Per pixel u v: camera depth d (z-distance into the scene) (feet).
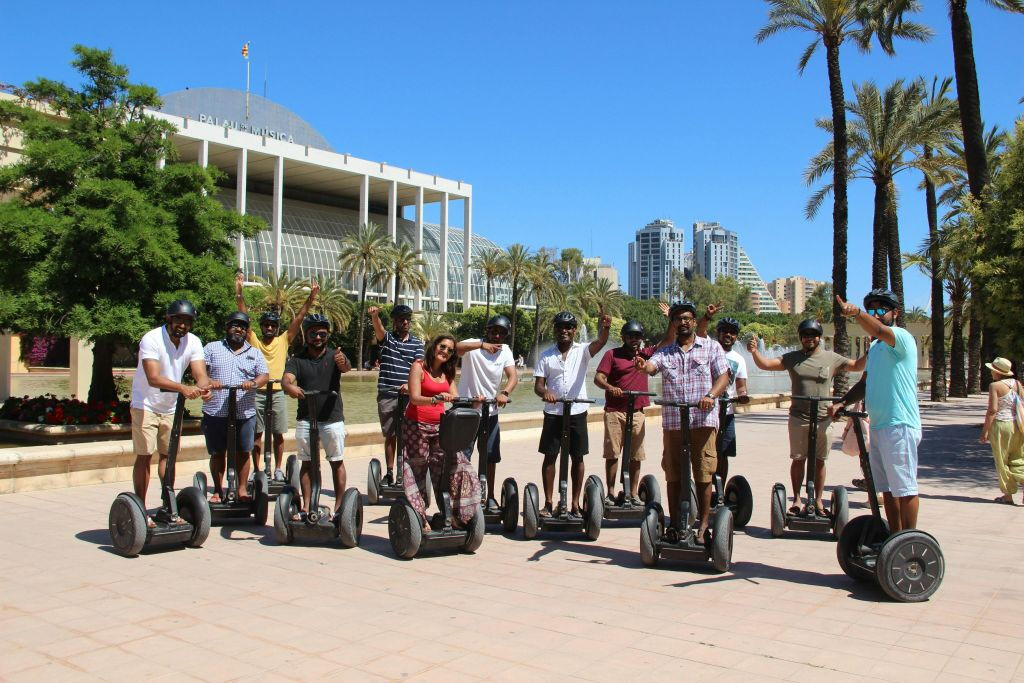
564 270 323.98
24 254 46.80
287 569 19.66
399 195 280.31
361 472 36.09
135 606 16.51
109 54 54.34
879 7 67.31
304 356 24.14
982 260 47.42
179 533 21.16
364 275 200.44
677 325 20.45
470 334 221.25
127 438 49.26
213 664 13.33
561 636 14.90
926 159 85.10
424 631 15.12
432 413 21.58
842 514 23.27
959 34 54.75
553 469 24.12
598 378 25.55
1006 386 30.81
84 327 45.60
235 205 231.30
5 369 70.38
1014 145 47.70
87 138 52.21
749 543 23.21
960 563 21.02
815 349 24.76
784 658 13.84
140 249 47.11
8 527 23.76
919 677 13.03
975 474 38.83
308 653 13.89
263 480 24.57
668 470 20.81
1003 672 13.26
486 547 22.34
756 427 61.57
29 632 14.87
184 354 22.35
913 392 18.93
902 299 96.32
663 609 16.66
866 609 16.78
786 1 70.44
